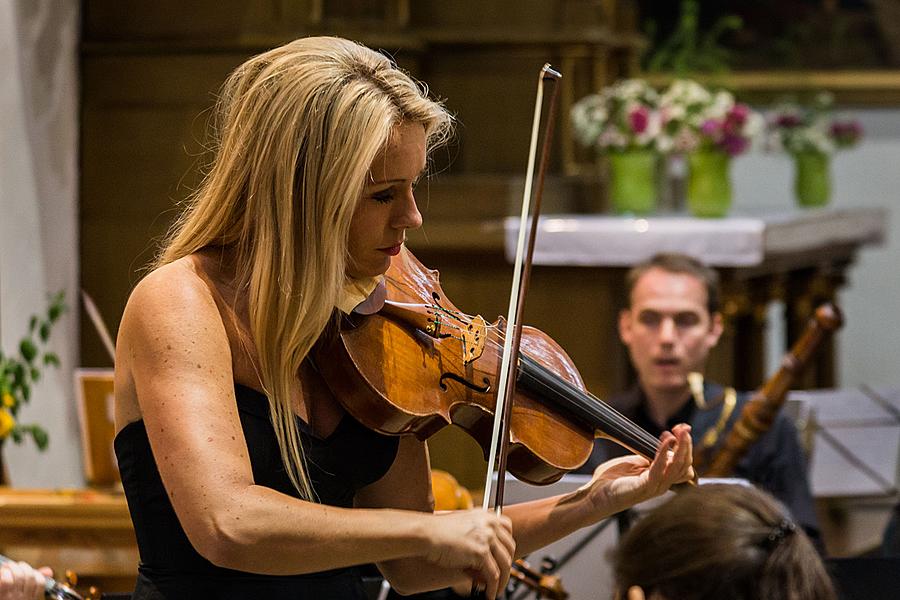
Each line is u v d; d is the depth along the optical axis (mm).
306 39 3248
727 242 9859
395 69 3254
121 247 10188
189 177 10102
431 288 3814
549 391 3699
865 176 15164
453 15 11531
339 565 2848
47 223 9016
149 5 10133
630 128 10969
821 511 7977
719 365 10523
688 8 14492
